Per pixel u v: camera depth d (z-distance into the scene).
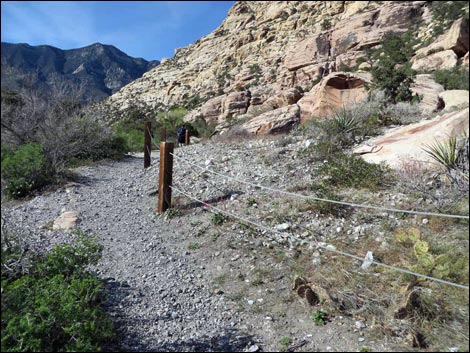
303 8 67.25
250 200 6.27
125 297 3.92
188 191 7.23
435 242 4.21
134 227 6.04
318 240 4.87
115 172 9.62
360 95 14.38
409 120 9.86
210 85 61.88
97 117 11.66
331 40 47.28
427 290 3.50
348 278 3.96
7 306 2.89
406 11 43.78
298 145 9.13
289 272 4.30
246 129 13.82
